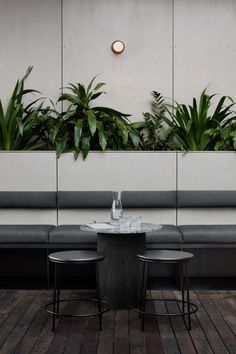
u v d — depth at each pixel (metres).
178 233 4.22
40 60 5.12
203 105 4.79
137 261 3.57
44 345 2.81
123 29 5.10
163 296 3.97
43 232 4.22
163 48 5.10
